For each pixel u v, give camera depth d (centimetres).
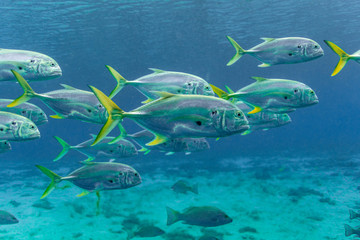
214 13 1922
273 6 1859
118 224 898
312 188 1347
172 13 1861
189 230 820
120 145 496
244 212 995
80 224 905
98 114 396
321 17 2173
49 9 1661
